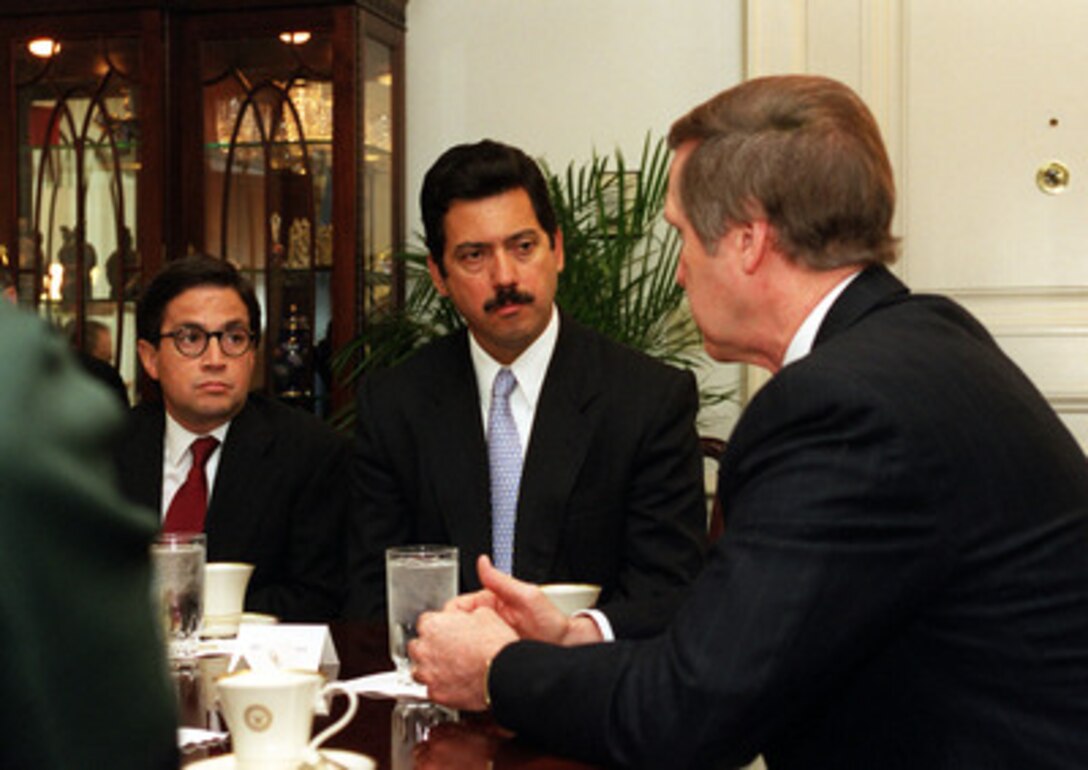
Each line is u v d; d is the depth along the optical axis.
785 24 4.09
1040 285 3.99
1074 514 1.32
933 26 4.03
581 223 4.17
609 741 1.31
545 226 2.40
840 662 1.26
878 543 1.25
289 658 1.77
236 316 2.56
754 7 4.10
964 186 4.02
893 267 4.06
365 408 2.48
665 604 1.78
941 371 1.32
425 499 2.38
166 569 1.79
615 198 4.22
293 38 4.09
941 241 4.04
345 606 2.39
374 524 2.41
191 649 1.82
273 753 1.27
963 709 1.26
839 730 1.31
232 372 2.55
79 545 0.46
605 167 4.17
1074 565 1.29
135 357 4.18
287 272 4.11
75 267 4.21
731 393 4.05
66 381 0.49
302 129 4.09
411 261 4.29
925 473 1.26
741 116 1.47
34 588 0.45
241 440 2.58
